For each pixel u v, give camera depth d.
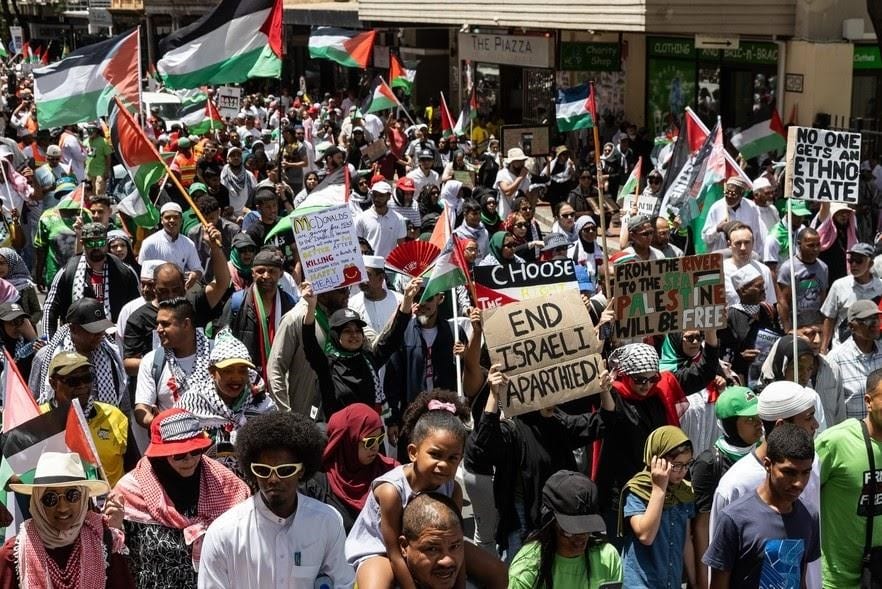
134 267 11.88
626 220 14.46
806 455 5.35
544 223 22.70
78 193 13.54
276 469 4.82
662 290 7.81
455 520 4.56
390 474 5.10
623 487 6.53
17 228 14.69
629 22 22.25
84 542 5.06
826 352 10.25
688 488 6.28
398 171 23.59
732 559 5.60
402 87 28.69
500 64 31.38
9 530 5.82
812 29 20.98
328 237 8.71
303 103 36.84
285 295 9.07
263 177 19.50
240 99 25.50
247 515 4.93
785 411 6.06
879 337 8.09
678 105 25.92
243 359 6.54
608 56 26.42
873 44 21.33
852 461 6.00
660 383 7.26
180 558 5.59
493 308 6.92
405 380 8.68
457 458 5.02
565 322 6.95
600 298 9.34
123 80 14.56
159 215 13.27
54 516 4.93
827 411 7.85
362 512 5.11
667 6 21.67
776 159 20.50
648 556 6.26
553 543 5.61
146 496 5.62
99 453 6.65
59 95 14.46
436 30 37.41
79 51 14.55
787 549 5.53
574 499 5.49
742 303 9.39
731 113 24.27
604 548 5.64
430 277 8.59
